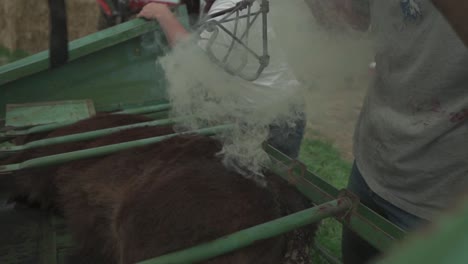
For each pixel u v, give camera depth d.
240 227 1.80
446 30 1.48
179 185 1.92
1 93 3.10
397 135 1.75
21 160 2.86
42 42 7.34
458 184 1.63
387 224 1.45
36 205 2.85
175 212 1.82
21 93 3.14
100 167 2.42
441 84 1.56
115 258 2.21
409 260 0.37
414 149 1.69
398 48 1.68
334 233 3.61
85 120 2.86
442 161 1.64
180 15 3.10
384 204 1.91
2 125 2.95
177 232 1.78
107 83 3.30
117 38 3.19
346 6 1.87
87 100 3.28
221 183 1.93
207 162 2.10
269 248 1.82
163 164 2.16
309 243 2.02
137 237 1.88
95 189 2.39
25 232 2.62
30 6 7.17
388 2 1.68
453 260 0.36
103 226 2.35
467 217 0.38
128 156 2.34
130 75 3.32
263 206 1.89
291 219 1.54
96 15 7.10
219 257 1.72
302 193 1.90
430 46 1.54
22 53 7.28
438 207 1.69
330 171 4.73
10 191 2.92
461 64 1.48
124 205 2.04
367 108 1.96
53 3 1.17
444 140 1.62
